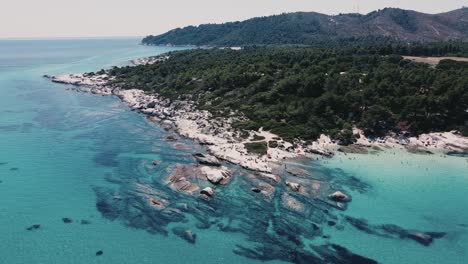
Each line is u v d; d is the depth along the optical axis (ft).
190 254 142.72
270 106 321.32
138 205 175.11
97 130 293.23
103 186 194.49
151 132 291.17
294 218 167.84
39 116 331.36
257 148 248.32
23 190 189.37
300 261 140.26
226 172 207.62
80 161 227.61
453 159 243.40
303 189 194.70
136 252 142.92
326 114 292.20
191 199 180.75
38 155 236.63
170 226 159.53
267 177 206.08
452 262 143.02
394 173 220.43
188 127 299.17
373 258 143.43
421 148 261.03
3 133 279.28
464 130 276.21
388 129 284.00
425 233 161.07
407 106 285.84
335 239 154.10
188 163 224.33
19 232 153.48
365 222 167.43
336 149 256.73
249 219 165.78
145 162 226.17
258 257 142.00
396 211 177.99
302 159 237.25
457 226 167.32
